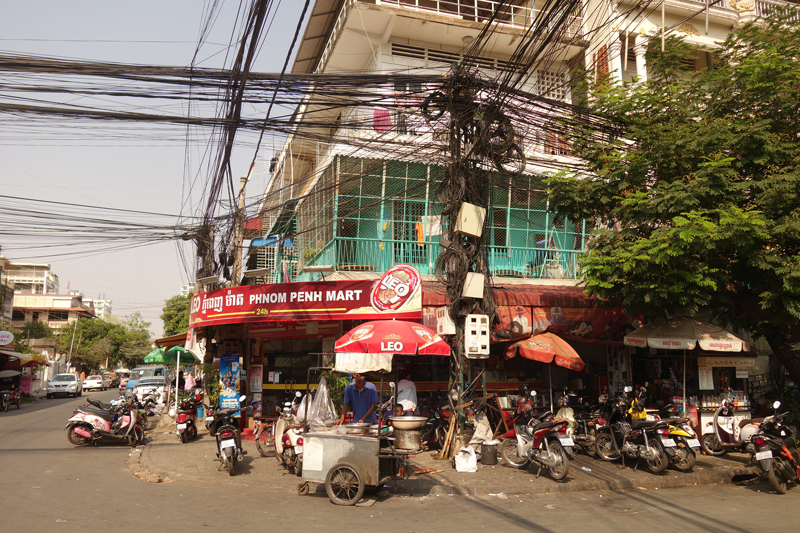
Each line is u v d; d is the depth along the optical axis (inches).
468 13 685.9
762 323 457.4
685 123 412.5
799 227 343.6
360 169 538.6
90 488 316.8
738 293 425.4
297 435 349.4
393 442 308.3
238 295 518.0
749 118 391.9
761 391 580.7
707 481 352.5
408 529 234.2
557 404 547.8
